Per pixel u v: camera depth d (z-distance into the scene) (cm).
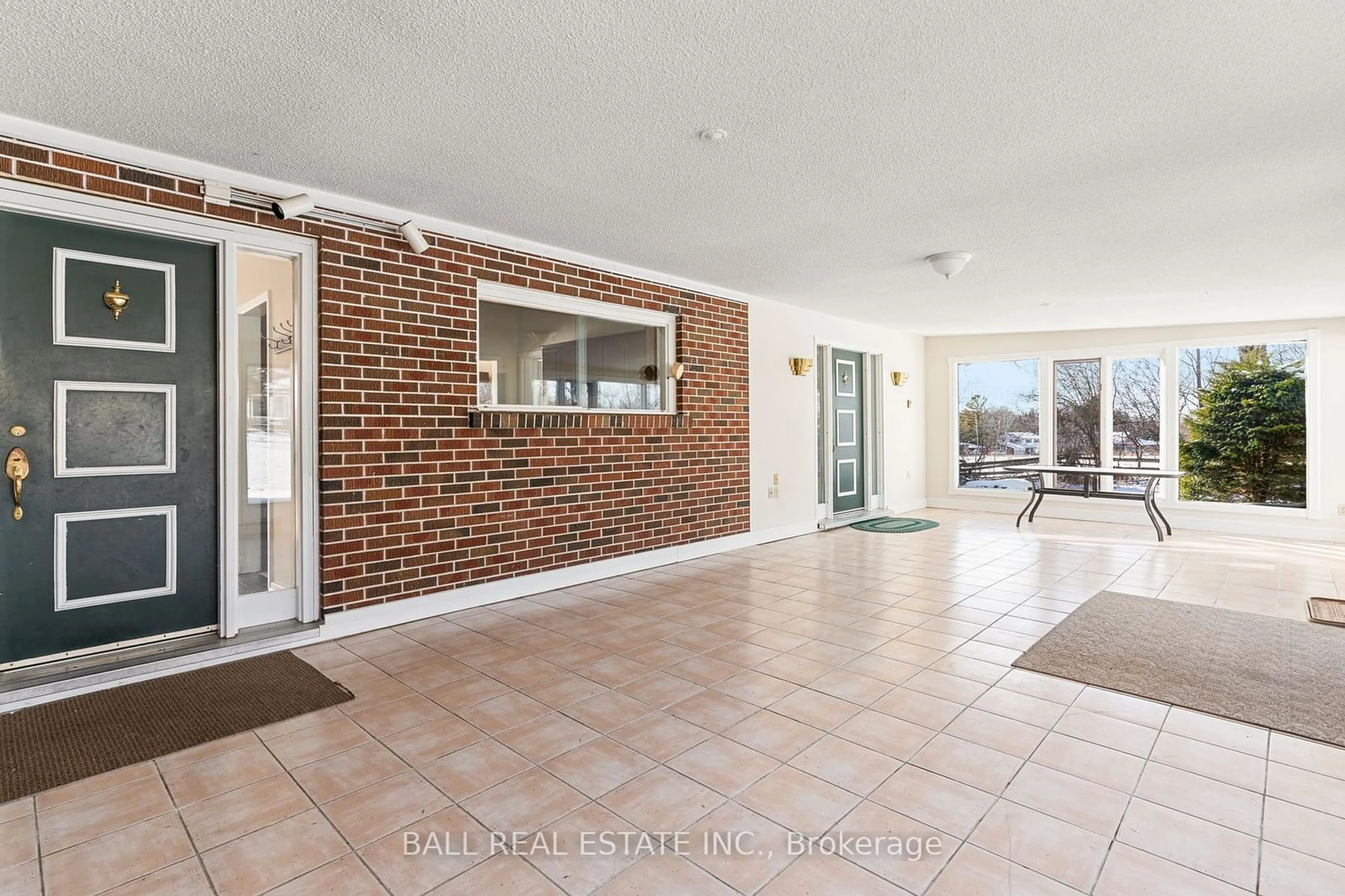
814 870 167
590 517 471
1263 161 299
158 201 294
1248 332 696
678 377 537
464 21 195
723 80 231
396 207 365
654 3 188
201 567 317
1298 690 275
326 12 190
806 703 265
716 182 327
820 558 556
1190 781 207
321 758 224
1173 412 737
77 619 285
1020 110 253
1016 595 430
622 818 190
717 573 498
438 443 387
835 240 427
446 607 391
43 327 275
